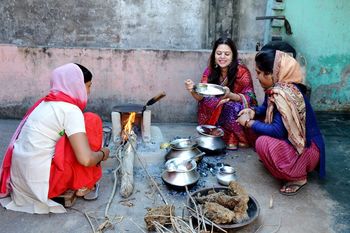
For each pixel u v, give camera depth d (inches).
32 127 104.9
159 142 147.9
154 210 102.8
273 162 118.2
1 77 174.7
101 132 114.0
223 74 154.6
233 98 147.7
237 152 152.0
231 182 111.3
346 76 198.8
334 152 152.9
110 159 135.7
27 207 109.7
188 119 181.8
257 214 101.9
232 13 215.3
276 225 105.7
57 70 108.3
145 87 176.4
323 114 199.0
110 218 107.0
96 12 215.5
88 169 111.3
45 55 171.8
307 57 195.3
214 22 216.7
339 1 186.1
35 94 177.2
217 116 152.4
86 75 112.6
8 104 178.7
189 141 139.9
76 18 216.7
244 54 171.5
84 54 171.6
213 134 147.9
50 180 105.7
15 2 214.4
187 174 120.6
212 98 152.9
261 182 129.1
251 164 141.9
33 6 215.0
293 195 121.4
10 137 159.5
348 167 141.2
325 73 197.9
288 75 119.5
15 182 108.2
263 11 215.5
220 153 148.9
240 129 151.6
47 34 219.9
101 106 178.9
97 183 124.0
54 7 214.8
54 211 109.0
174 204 114.2
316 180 132.0
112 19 216.7
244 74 152.3
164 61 172.9
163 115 180.9
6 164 111.5
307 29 191.0
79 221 105.9
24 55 171.9
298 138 116.9
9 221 104.9
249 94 151.3
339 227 105.7
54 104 105.0
